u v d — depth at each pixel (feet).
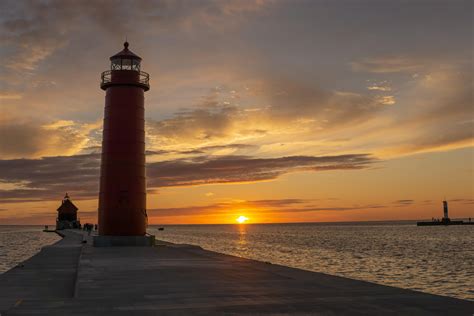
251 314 31.89
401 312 31.94
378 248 225.56
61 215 418.72
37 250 202.69
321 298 37.45
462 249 215.72
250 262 69.82
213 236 434.30
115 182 118.42
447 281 107.96
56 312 32.81
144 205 121.90
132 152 120.06
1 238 344.49
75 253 100.58
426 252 197.36
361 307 33.76
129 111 121.19
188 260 73.46
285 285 44.73
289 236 416.46
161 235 469.57
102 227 119.24
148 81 126.31
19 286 53.52
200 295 39.45
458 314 31.19
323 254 187.21
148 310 33.40
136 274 54.90
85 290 42.57
